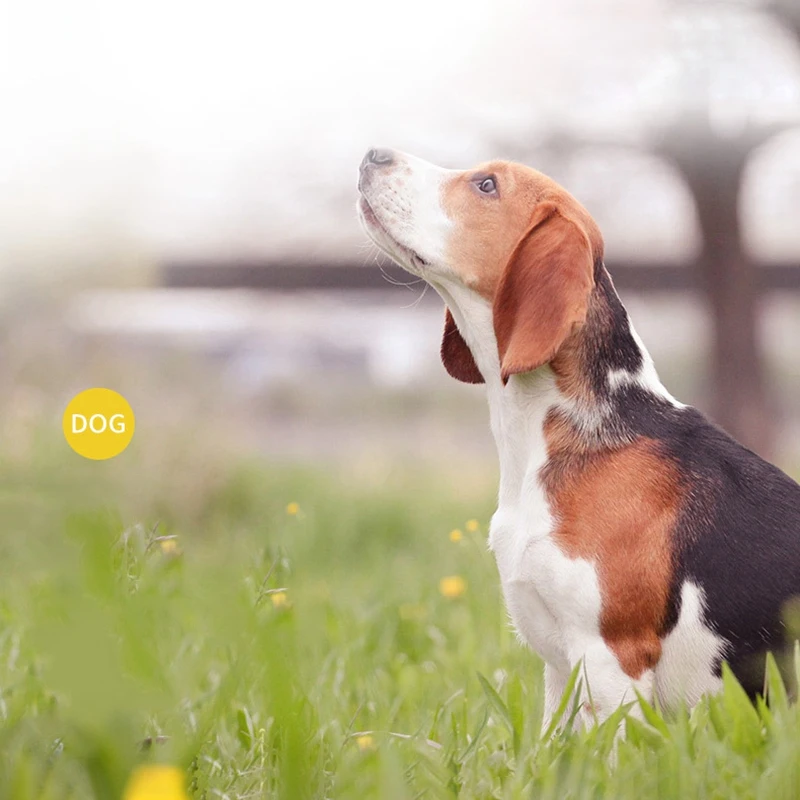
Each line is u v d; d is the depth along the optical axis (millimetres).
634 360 3904
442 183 4117
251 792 2969
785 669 3490
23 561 5723
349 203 16594
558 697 3836
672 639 3547
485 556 5441
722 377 15312
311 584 7328
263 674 3213
